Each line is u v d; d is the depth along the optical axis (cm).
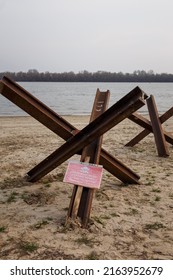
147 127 741
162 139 711
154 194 456
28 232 338
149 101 763
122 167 476
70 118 1773
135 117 723
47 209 398
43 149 775
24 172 557
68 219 348
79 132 394
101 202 423
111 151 756
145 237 334
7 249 306
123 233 340
